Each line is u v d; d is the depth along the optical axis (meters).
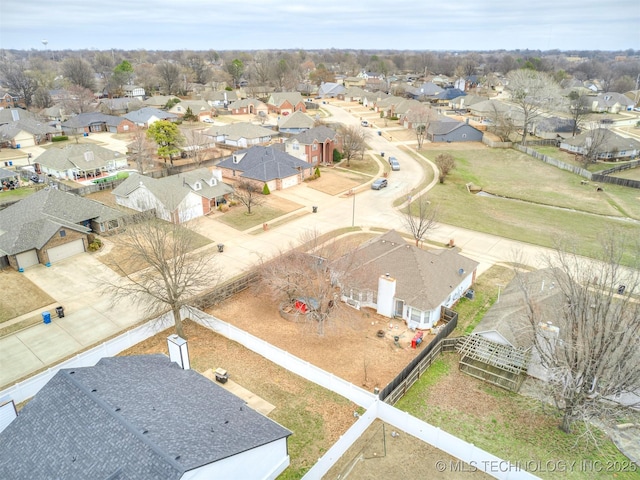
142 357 24.66
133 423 17.69
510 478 21.38
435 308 34.00
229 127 97.12
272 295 38.34
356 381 28.95
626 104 142.50
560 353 27.16
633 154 89.88
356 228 54.66
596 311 23.56
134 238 37.28
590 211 62.47
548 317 30.81
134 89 164.38
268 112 138.25
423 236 52.78
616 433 25.00
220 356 31.41
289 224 55.69
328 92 175.62
